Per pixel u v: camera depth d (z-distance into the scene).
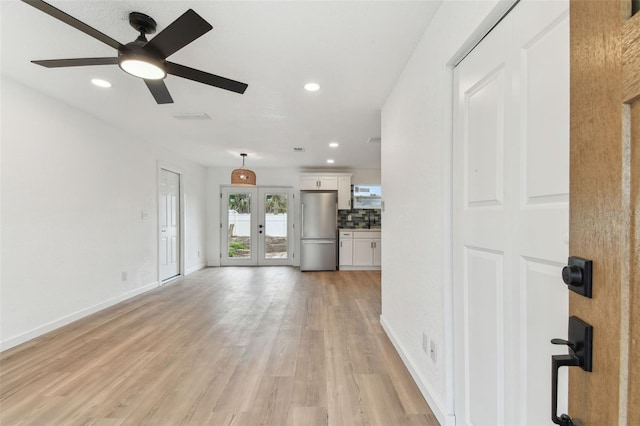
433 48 1.67
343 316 3.35
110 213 3.69
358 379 2.02
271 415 1.67
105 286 3.62
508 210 1.09
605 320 0.47
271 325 3.06
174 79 2.45
